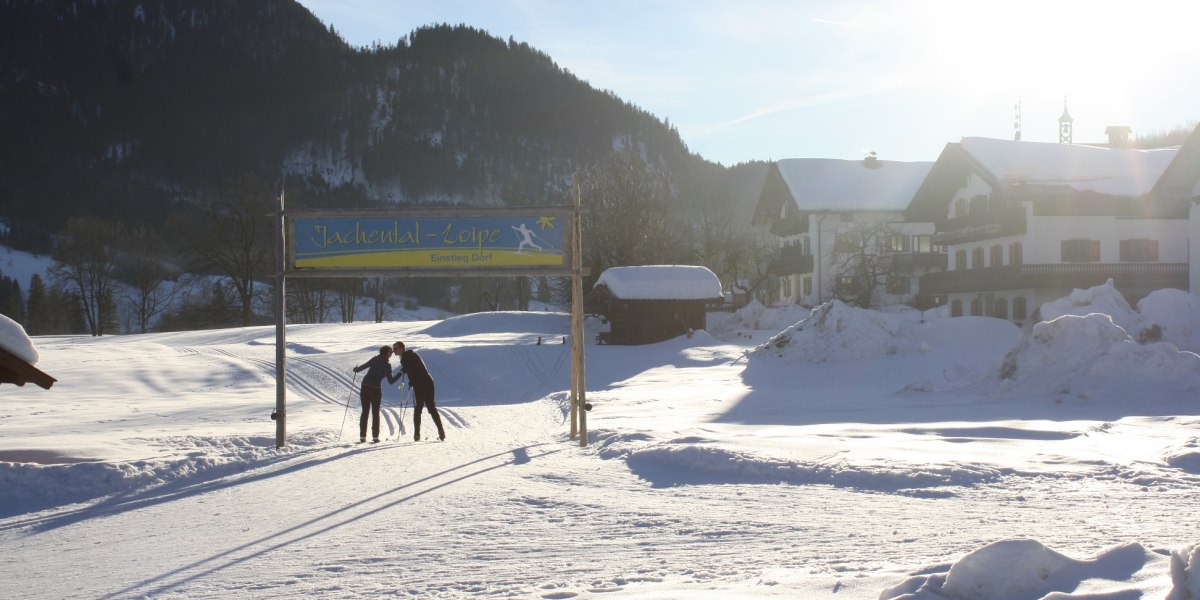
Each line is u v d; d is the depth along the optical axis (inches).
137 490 452.1
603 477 436.8
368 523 340.5
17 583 268.8
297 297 3294.8
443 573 257.8
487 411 989.2
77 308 3383.4
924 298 2746.1
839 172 2999.5
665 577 239.8
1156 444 490.3
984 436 549.3
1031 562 175.3
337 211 655.8
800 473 414.6
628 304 2026.3
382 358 675.4
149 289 3432.6
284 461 539.5
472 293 4180.6
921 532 291.7
